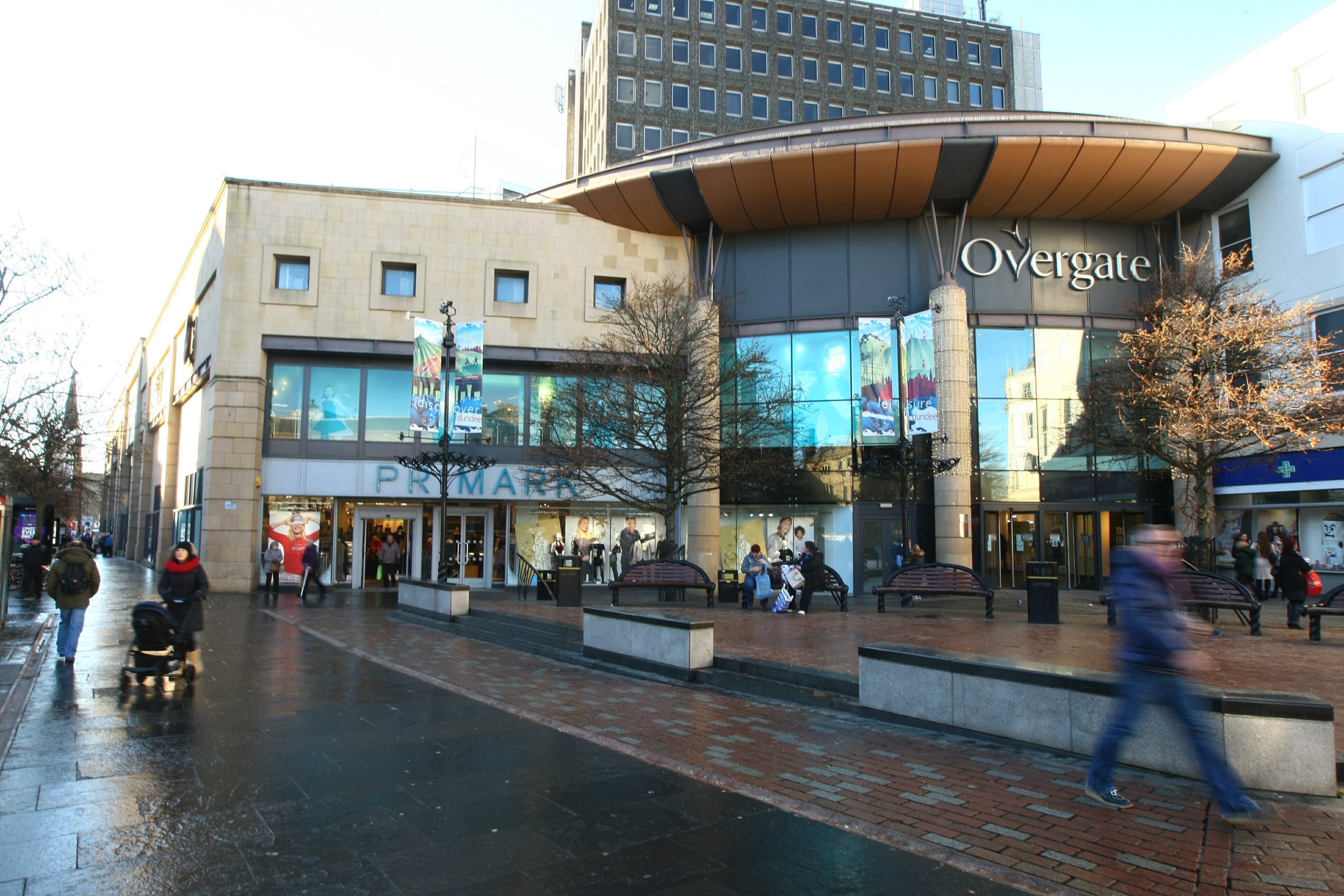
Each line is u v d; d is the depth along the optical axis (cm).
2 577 1420
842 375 2572
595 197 2609
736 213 2584
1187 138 2328
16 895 373
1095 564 2486
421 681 965
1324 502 2123
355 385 2514
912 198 2500
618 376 2069
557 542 2559
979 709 679
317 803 512
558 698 868
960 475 2416
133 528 4844
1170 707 487
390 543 2444
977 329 2561
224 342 2397
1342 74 2245
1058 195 2480
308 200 2488
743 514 2575
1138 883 399
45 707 795
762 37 4666
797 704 832
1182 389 1808
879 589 1633
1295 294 2283
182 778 563
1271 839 453
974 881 401
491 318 2562
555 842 450
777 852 438
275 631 1441
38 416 2252
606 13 4562
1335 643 1162
